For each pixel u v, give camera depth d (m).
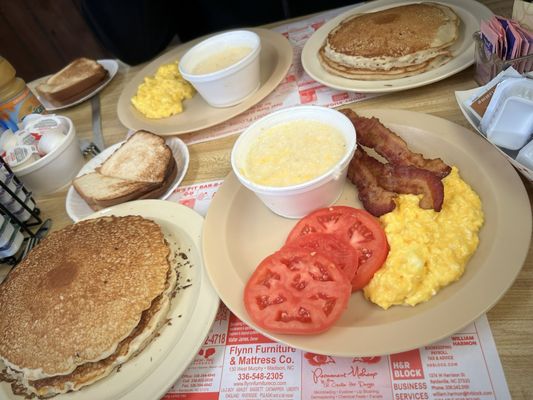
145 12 0.78
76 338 0.31
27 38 1.32
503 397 0.23
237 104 0.52
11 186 0.45
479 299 0.25
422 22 0.46
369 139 0.36
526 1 0.38
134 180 0.45
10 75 0.56
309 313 0.27
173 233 0.39
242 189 0.40
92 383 0.30
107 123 0.61
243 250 0.36
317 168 0.34
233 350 0.30
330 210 0.34
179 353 0.29
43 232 0.46
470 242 0.29
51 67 1.39
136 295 0.32
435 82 0.45
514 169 0.31
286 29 0.65
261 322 0.28
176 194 0.45
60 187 0.52
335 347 0.26
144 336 0.31
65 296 0.33
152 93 0.56
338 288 0.28
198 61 0.54
